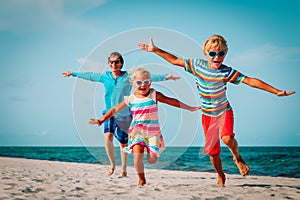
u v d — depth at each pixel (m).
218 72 3.95
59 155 31.06
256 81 3.86
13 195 3.51
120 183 4.57
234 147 4.09
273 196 3.60
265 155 24.39
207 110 4.03
